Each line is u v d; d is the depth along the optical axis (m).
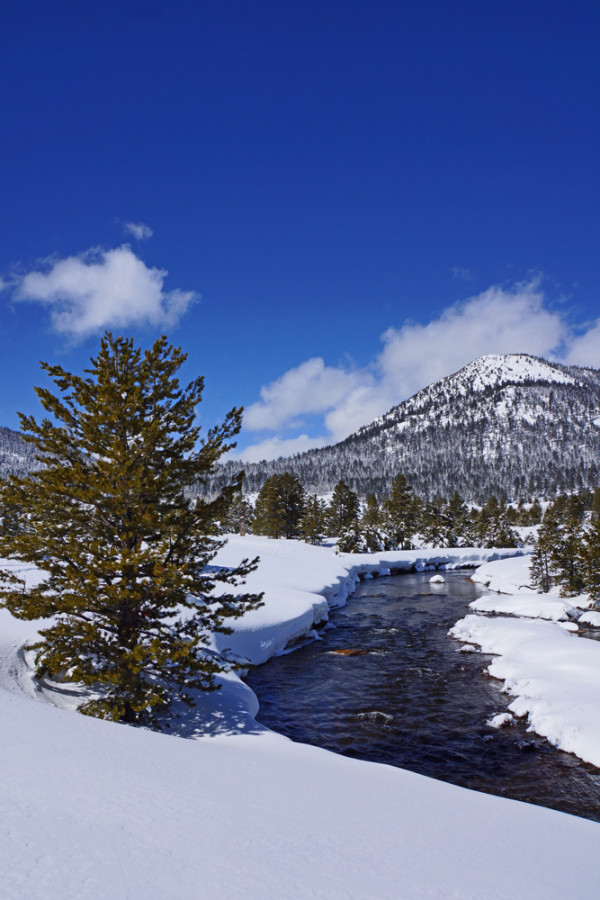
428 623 29.83
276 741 10.76
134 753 6.43
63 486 10.47
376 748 13.20
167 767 6.14
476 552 70.25
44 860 3.13
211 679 11.48
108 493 10.26
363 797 6.55
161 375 11.67
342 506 90.06
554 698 15.03
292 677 19.56
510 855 5.09
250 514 95.25
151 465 11.36
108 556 10.55
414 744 13.41
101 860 3.29
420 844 4.97
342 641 25.64
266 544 61.56
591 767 11.82
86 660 10.63
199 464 11.67
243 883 3.37
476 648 23.16
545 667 17.70
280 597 27.20
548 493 196.62
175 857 3.57
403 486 85.25
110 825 3.90
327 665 21.20
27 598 10.48
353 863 4.13
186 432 12.02
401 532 77.62
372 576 55.66
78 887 2.88
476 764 12.18
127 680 10.34
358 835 4.92
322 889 3.52
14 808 3.85
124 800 4.52
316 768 8.13
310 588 32.31
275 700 17.05
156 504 11.01
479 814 6.62
